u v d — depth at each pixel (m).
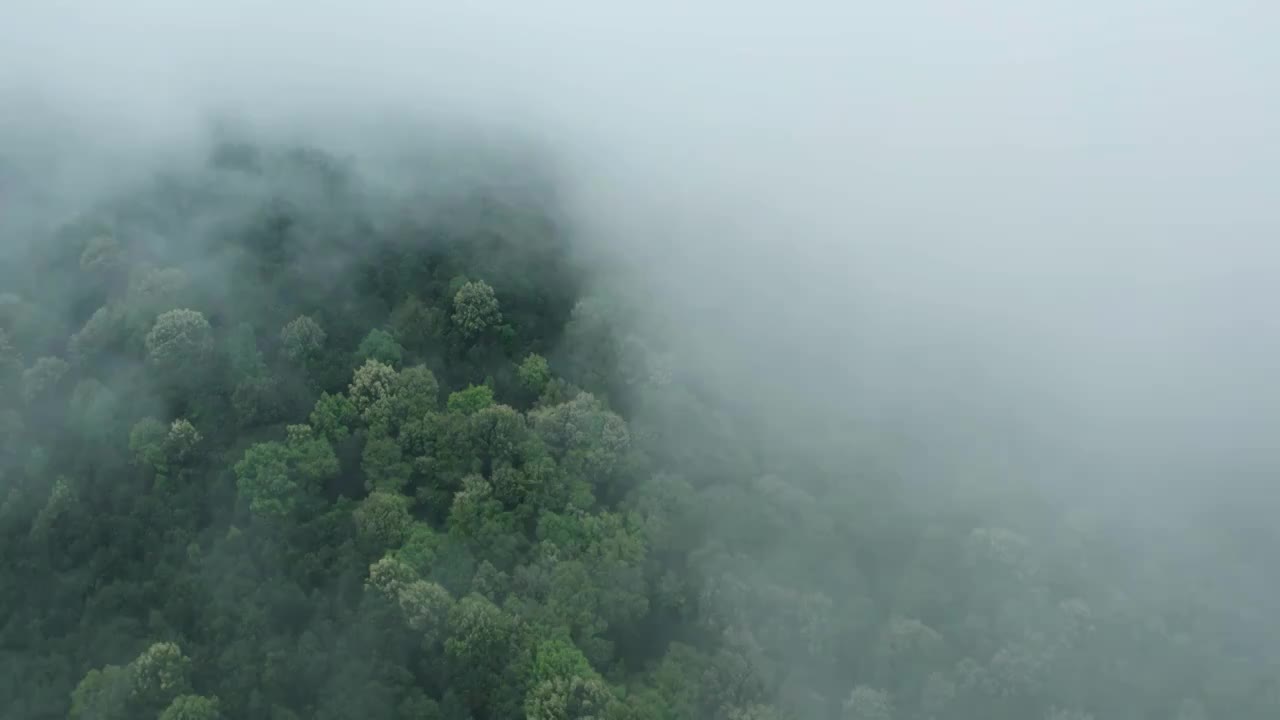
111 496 116.62
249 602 108.88
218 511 117.94
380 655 107.62
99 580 110.81
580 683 106.25
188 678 101.38
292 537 116.38
